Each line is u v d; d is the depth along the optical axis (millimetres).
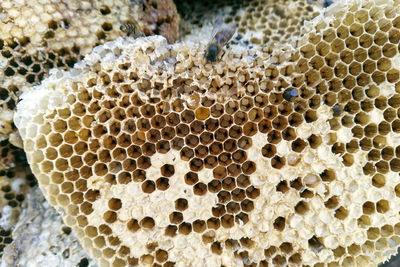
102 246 158
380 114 156
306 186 159
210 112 158
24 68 162
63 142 152
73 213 157
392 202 157
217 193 160
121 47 157
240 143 162
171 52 160
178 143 161
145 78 157
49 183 153
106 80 156
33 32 160
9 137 168
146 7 181
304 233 161
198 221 163
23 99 153
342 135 158
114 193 157
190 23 209
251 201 163
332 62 156
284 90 158
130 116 157
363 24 151
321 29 154
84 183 159
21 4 158
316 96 158
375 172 158
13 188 185
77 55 166
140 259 160
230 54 160
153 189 160
